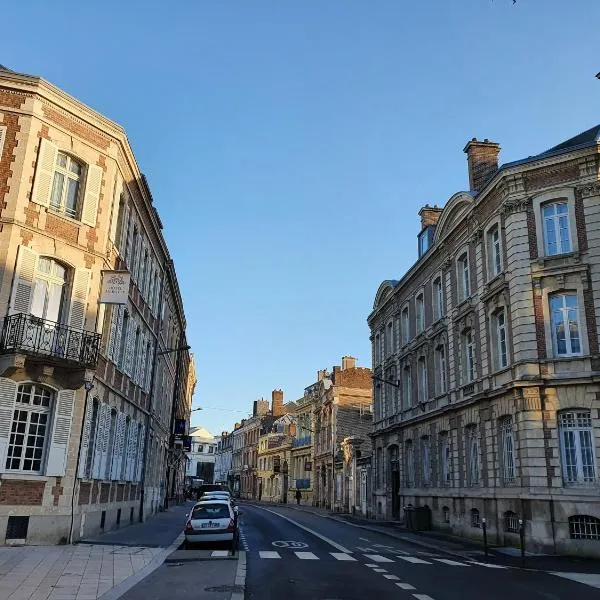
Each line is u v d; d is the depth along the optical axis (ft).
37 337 56.44
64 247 61.52
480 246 85.35
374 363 141.28
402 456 114.83
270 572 45.91
